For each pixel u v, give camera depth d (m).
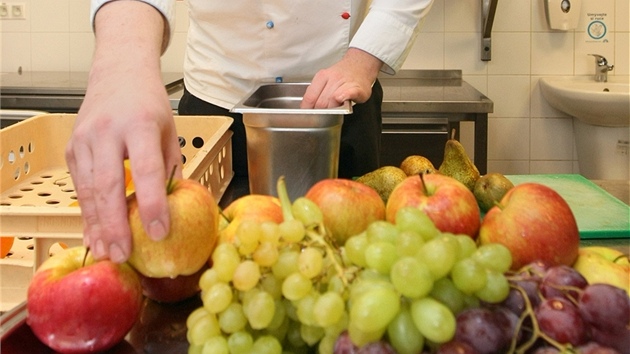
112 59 0.71
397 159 2.09
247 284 0.48
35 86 2.14
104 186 0.56
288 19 1.37
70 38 2.66
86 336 0.53
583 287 0.47
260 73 1.43
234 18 1.39
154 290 0.60
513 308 0.46
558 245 0.56
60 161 1.43
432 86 2.44
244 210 0.60
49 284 0.54
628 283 0.54
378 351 0.43
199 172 0.93
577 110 2.43
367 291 0.45
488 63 2.63
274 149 0.92
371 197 0.62
